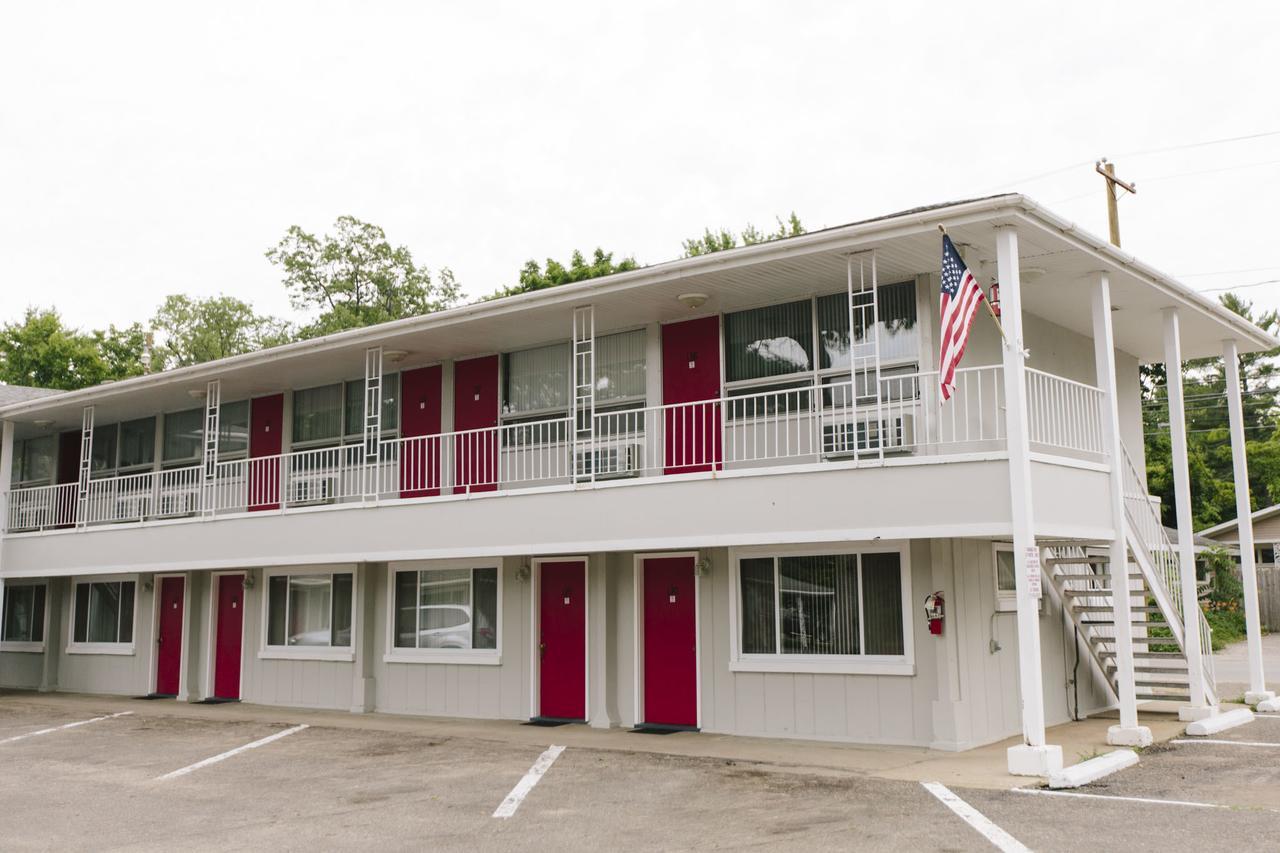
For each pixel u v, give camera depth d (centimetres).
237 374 1756
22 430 2303
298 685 1745
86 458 1975
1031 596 978
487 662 1526
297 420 1870
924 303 1220
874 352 1248
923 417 1188
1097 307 1199
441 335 1503
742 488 1172
